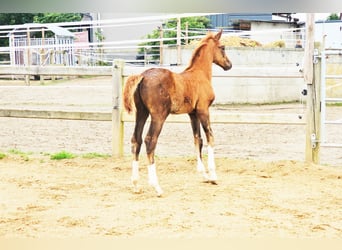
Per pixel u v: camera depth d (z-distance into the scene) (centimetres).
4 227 423
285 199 531
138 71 738
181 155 795
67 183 600
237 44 1688
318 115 714
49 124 1137
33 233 407
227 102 1487
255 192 561
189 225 432
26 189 567
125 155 779
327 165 727
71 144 895
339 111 1375
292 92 1595
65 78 2286
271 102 1556
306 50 707
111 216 459
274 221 447
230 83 1484
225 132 1035
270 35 2209
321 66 707
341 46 1859
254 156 795
